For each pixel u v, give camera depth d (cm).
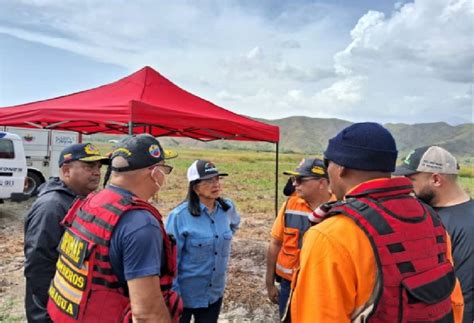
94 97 493
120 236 143
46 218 209
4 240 711
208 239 258
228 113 555
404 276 109
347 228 113
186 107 505
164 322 146
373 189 119
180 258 256
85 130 683
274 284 304
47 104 488
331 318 109
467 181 2788
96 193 166
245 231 880
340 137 127
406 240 113
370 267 108
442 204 206
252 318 406
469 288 184
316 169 265
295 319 119
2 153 852
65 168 228
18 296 452
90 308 145
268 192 1761
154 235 146
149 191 164
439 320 115
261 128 567
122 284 147
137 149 158
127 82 517
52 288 165
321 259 113
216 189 261
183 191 1639
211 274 262
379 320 109
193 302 258
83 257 147
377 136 121
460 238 190
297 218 276
